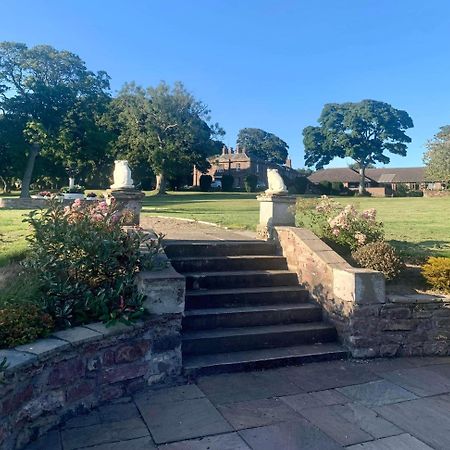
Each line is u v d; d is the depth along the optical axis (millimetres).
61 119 33125
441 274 6156
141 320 4473
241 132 96188
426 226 11555
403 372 5141
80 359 3967
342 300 5719
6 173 35500
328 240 7262
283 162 96688
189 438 3562
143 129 42656
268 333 5547
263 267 7004
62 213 5301
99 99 36469
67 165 37125
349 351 5555
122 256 5160
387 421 3912
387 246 6656
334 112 62812
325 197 9188
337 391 4543
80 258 4918
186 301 5871
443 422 3916
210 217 12930
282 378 4855
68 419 3840
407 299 5711
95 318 4520
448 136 43500
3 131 31891
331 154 64188
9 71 33219
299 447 3453
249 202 24953
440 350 5820
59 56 35125
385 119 59250
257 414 3992
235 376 4871
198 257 6812
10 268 5418
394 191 53875
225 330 5590
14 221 10953
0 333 3736
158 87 42125
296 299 6410
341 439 3590
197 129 43094
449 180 42594
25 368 3424
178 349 4750
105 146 35062
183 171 46625
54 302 4469
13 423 3322
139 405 4137
